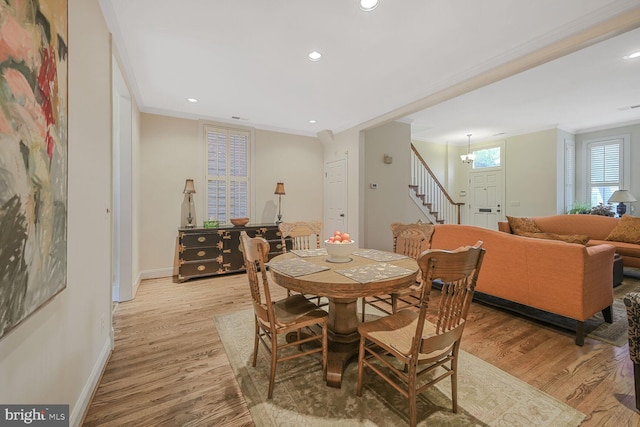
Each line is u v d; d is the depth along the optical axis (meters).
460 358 2.04
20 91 0.88
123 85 2.97
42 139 1.03
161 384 1.77
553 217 5.36
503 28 2.33
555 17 2.20
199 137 4.65
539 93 4.18
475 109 4.95
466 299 1.47
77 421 1.42
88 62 1.70
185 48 2.64
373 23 2.27
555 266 2.36
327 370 1.79
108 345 2.10
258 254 1.62
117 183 3.27
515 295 2.66
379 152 5.27
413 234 2.74
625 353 2.11
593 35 2.20
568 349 2.17
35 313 0.99
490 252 2.85
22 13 0.90
